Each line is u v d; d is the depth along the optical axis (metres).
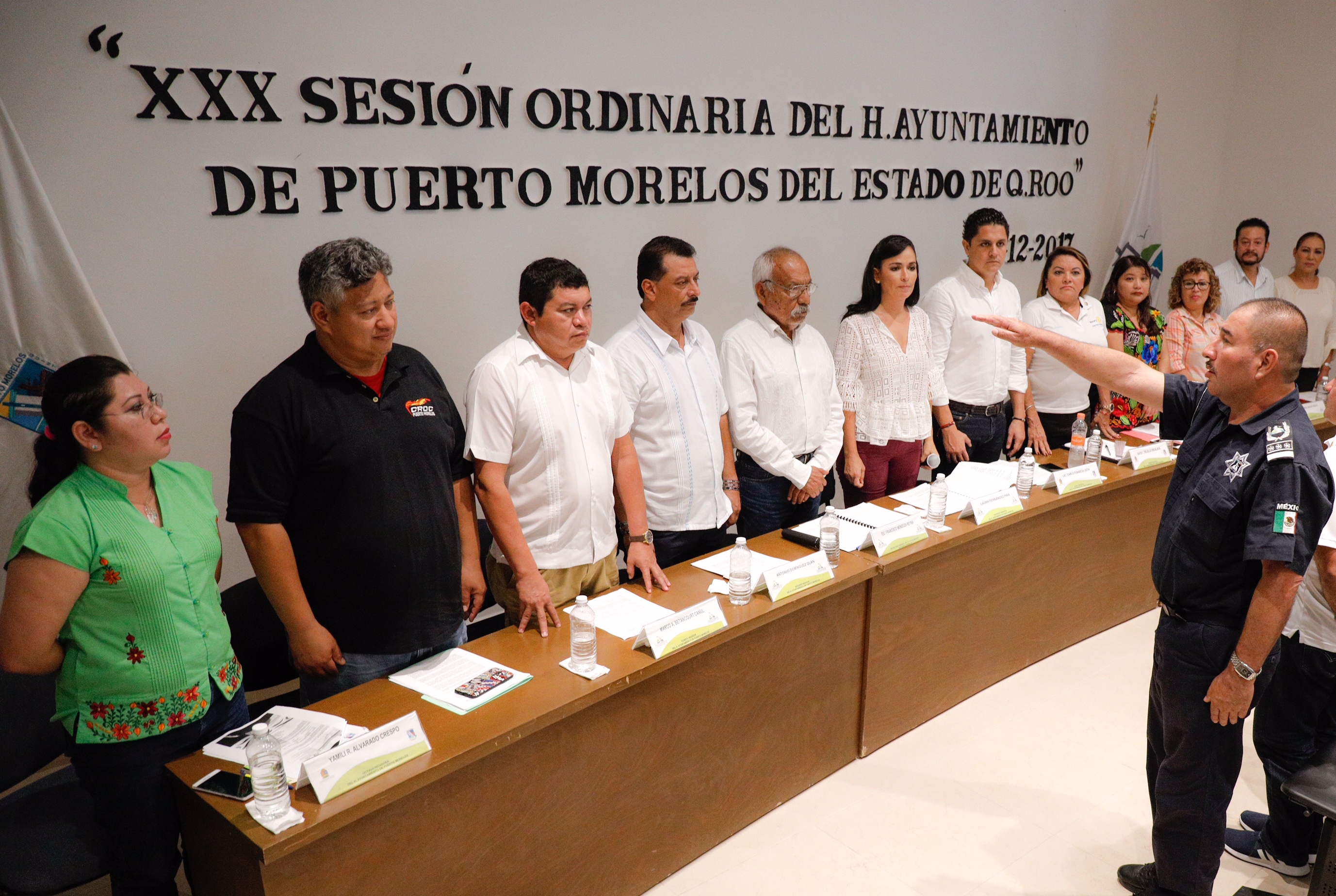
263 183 2.67
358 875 1.60
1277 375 1.83
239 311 2.70
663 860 2.23
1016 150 4.92
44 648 1.54
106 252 2.45
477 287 3.19
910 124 4.40
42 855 1.74
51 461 1.57
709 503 2.82
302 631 1.87
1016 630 3.19
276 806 1.47
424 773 1.61
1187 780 2.01
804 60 3.91
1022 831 2.47
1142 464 3.41
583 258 3.44
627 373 2.68
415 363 2.00
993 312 3.71
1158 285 5.72
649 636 1.99
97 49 2.34
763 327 2.97
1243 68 6.11
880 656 2.68
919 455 3.47
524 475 2.25
